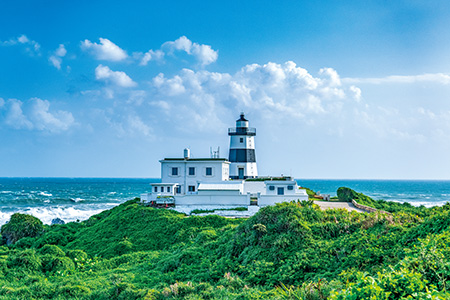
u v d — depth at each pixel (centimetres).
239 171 7450
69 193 17150
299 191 5841
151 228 4406
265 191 6034
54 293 2398
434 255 1423
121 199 13925
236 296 1955
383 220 2577
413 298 1116
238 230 3014
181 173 6109
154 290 2172
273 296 1814
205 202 5309
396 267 1430
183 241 3916
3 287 2448
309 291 1541
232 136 7538
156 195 5594
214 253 2938
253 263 2472
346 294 1201
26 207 10869
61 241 4638
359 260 2061
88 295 2331
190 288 2139
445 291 1188
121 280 2606
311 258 2306
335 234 2689
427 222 2153
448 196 15650
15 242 4881
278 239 2617
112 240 4372
